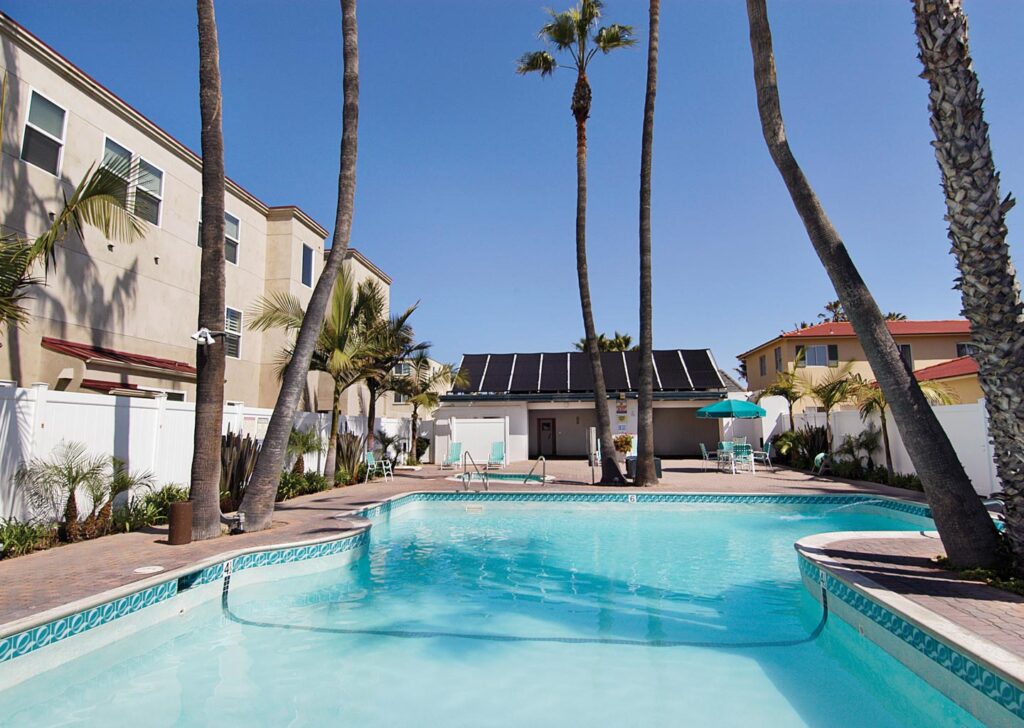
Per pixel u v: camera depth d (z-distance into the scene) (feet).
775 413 84.23
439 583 26.58
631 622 21.18
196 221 54.54
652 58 53.57
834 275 22.67
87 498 29.14
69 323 41.06
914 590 18.04
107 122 44.39
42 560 23.06
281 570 26.40
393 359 63.21
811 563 22.57
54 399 27.45
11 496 25.29
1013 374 19.47
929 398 51.65
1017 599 17.10
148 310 48.39
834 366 89.61
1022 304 19.63
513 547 34.19
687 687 15.80
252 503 30.83
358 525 32.30
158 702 15.02
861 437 60.44
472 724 13.75
